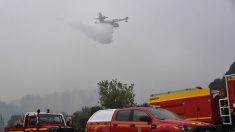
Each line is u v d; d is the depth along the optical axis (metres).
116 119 16.17
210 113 20.78
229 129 20.41
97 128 16.80
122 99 35.62
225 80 20.44
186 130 13.60
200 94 21.31
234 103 19.95
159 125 14.27
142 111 15.30
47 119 21.22
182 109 21.98
